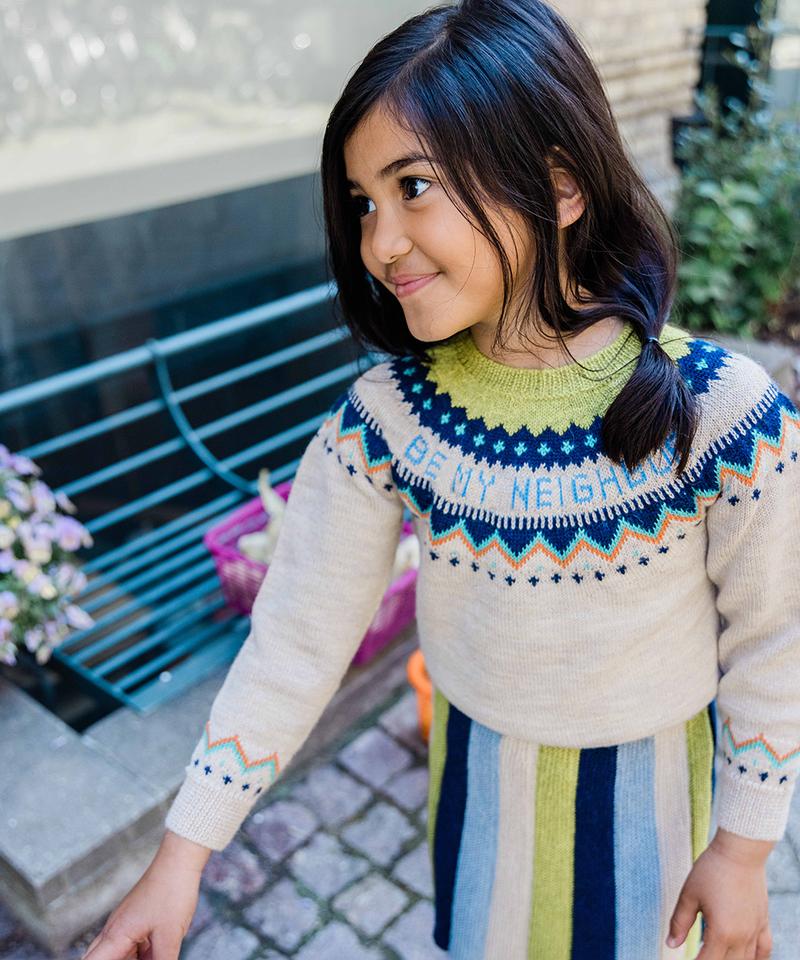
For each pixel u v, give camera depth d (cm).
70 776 199
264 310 279
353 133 82
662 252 95
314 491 102
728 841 94
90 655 255
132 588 275
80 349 305
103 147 281
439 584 97
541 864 107
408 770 221
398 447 95
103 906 186
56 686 255
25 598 221
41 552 221
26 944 183
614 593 89
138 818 189
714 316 395
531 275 86
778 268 405
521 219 82
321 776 220
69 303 296
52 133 271
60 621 229
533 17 83
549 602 90
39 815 190
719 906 93
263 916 188
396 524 101
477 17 82
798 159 411
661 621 91
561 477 87
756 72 450
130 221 296
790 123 481
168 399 272
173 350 261
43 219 279
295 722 100
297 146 321
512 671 96
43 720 215
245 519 255
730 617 94
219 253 320
